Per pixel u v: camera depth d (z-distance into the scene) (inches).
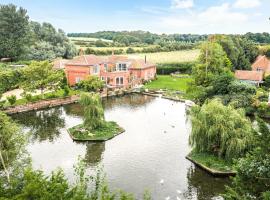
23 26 3993.6
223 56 2559.1
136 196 1032.2
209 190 1077.8
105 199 600.4
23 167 1020.5
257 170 606.5
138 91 2733.8
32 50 4037.9
